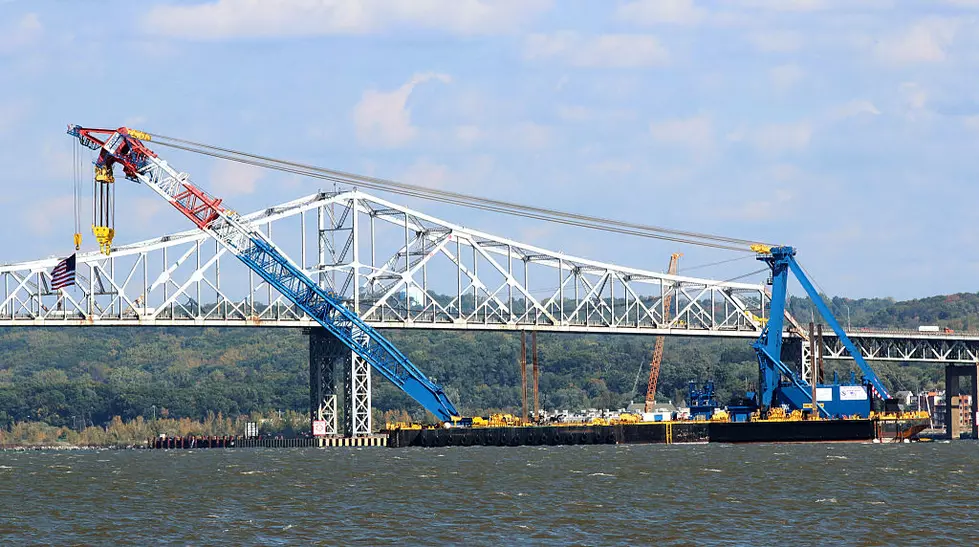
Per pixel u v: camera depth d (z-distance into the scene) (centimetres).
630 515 17062
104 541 15425
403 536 15438
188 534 15862
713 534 15338
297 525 16462
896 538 14962
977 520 16300
